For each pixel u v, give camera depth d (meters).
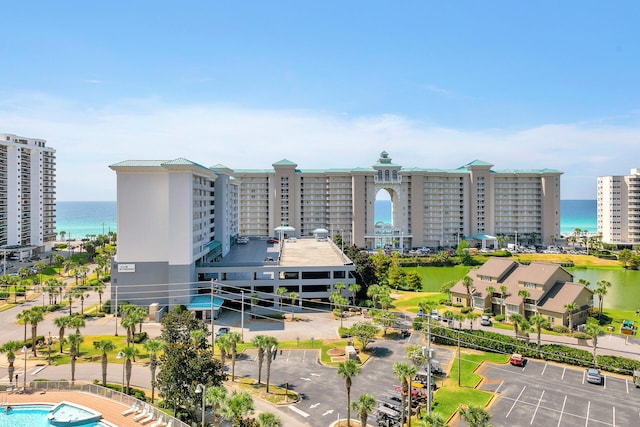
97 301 106.19
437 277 154.88
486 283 102.62
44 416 51.00
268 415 40.94
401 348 74.31
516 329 75.62
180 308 90.06
